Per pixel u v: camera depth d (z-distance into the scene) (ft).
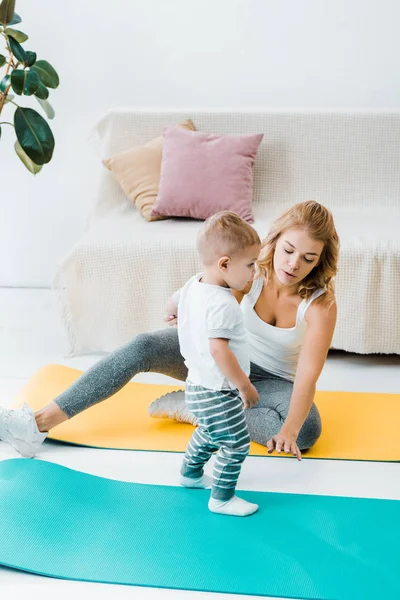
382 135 10.73
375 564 5.50
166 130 10.72
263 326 7.17
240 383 5.74
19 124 9.30
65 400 7.11
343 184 10.84
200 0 11.03
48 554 5.57
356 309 9.14
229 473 6.03
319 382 8.77
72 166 11.78
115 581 5.31
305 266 6.59
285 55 11.16
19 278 12.30
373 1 10.78
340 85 11.21
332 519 6.06
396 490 6.50
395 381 8.80
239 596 5.19
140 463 6.94
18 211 12.01
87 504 6.21
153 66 11.39
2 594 5.21
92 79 11.47
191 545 5.71
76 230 12.05
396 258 8.96
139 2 11.10
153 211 10.27
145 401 8.13
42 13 11.24
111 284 9.40
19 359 9.46
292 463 6.93
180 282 9.31
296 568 5.46
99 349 9.67
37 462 6.78
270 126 10.89
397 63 11.02
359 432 7.47
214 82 11.39
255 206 10.83
